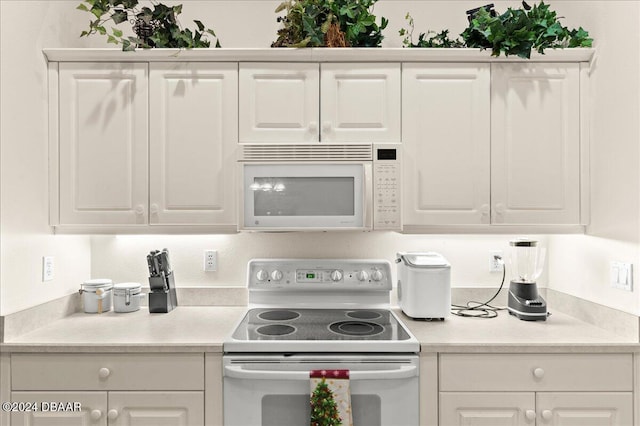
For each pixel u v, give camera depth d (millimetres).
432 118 1974
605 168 1855
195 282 2309
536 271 2092
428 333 1779
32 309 1813
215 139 1971
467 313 2125
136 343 1649
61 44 2062
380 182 1917
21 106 1778
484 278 2316
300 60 1976
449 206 1973
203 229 1994
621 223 1753
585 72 1975
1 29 1668
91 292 2121
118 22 1984
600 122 1892
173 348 1640
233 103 1973
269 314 2074
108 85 1965
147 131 1967
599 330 1825
